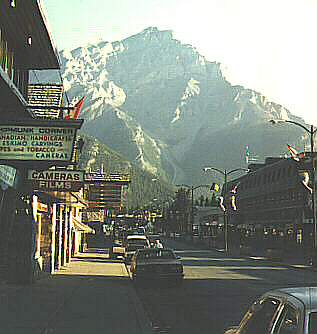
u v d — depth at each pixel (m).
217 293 20.61
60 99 25.92
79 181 22.05
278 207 77.94
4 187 19.69
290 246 70.75
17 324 12.38
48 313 14.27
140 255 24.14
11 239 21.98
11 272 22.03
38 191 22.89
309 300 4.62
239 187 103.69
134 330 11.91
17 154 18.20
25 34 21.66
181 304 17.28
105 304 16.48
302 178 42.62
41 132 18.31
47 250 29.05
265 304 5.28
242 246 57.09
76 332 11.51
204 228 121.94
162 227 177.62
